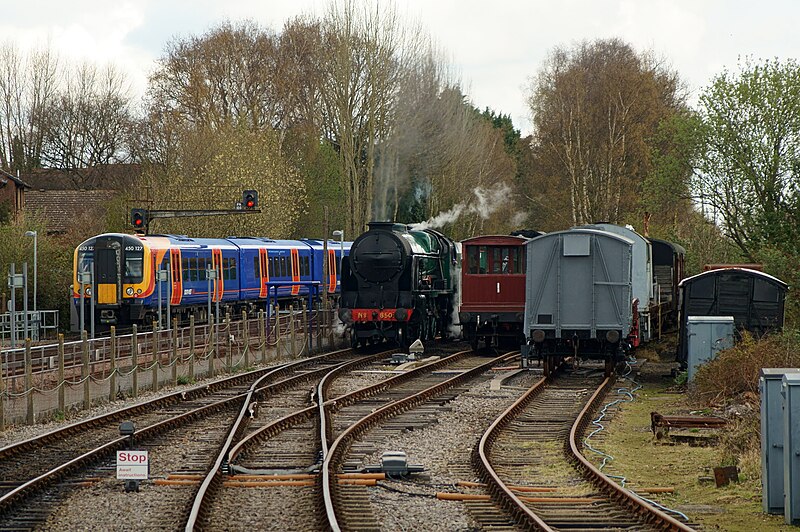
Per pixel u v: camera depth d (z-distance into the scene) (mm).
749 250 146375
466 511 47438
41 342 145000
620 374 114938
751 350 86125
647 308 124750
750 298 105562
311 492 50781
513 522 45094
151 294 151125
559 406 86688
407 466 56500
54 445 67750
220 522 44344
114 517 45875
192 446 66312
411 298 141250
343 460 60000
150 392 98688
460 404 87438
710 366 87750
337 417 79250
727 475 54469
